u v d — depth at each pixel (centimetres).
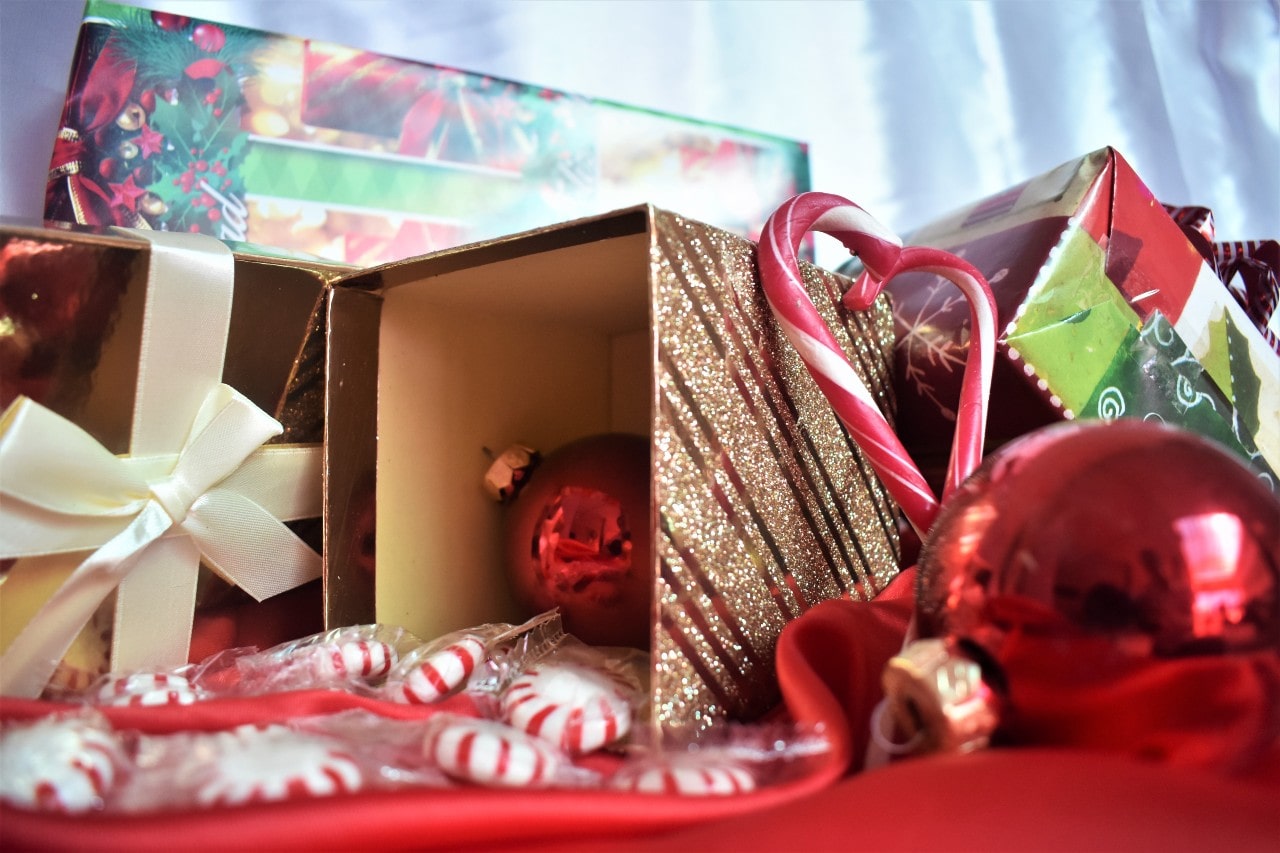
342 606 25
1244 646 15
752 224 41
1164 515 16
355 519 25
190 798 14
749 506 22
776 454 24
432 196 34
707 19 46
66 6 34
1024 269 28
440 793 14
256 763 15
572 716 19
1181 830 14
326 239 32
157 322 22
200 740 17
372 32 39
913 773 15
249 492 24
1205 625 15
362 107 33
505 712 20
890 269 26
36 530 20
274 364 24
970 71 50
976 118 50
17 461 19
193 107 31
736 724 19
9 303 20
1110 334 29
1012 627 16
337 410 25
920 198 50
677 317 20
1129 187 30
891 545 30
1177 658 15
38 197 33
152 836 12
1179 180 52
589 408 32
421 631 27
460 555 28
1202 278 32
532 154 36
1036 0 51
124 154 30
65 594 21
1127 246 30
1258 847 14
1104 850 14
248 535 24
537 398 30
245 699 20
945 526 18
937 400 31
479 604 28
